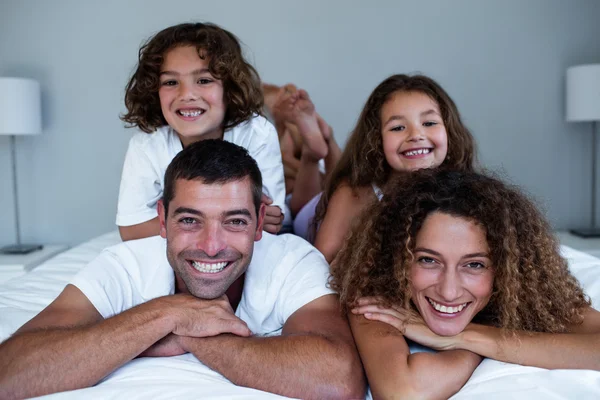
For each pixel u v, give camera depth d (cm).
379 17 286
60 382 81
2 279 241
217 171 94
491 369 86
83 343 84
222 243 94
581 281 126
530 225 99
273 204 168
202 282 97
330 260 156
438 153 151
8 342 85
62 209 296
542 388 78
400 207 97
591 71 252
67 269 156
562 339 90
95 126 291
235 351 89
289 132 235
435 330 93
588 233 269
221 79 150
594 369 87
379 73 289
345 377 86
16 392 80
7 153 292
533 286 96
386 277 99
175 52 148
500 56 288
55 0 283
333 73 289
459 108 291
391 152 152
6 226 296
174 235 96
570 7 286
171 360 93
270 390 85
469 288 91
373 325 95
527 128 293
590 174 295
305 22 287
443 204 92
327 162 233
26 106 257
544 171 295
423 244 92
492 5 286
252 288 108
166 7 286
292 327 98
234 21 287
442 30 287
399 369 84
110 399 77
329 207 163
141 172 157
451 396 84
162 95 150
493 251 93
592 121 284
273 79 290
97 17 285
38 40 286
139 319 89
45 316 92
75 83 288
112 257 108
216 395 78
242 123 163
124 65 288
